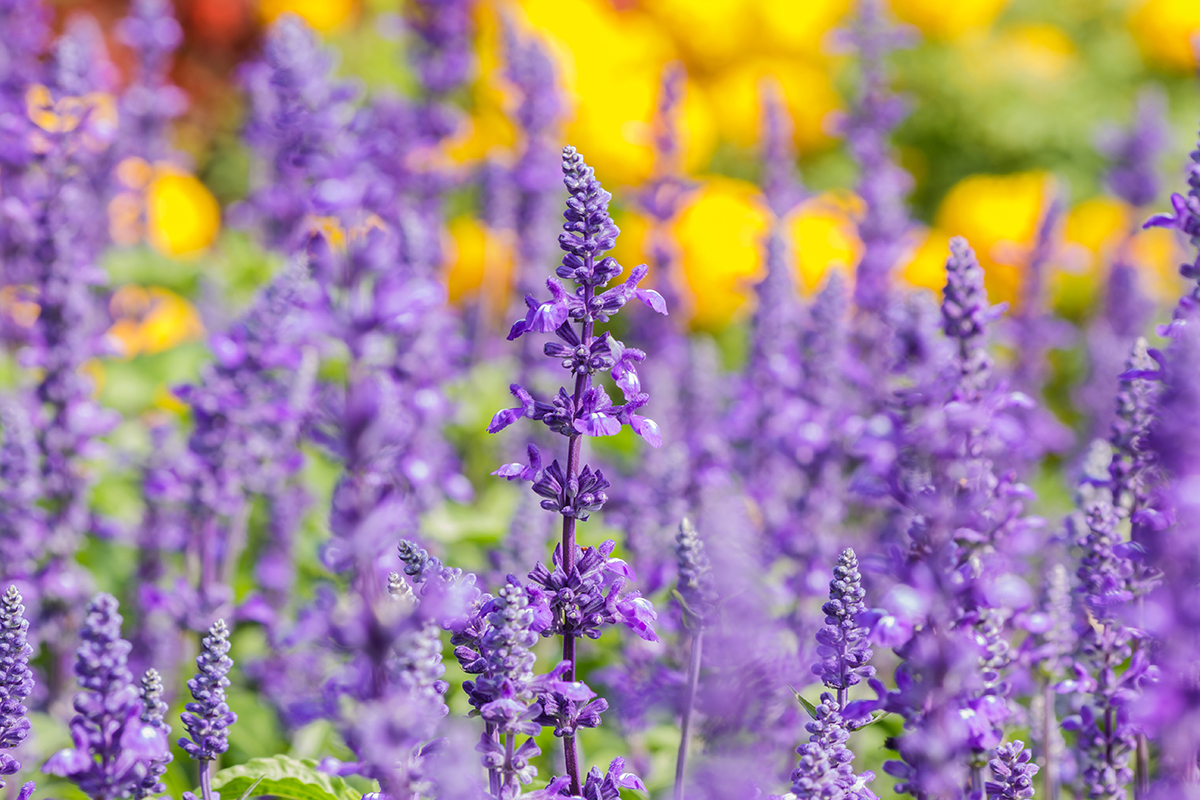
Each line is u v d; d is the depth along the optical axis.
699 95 16.27
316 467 8.95
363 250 2.98
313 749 5.88
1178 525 3.27
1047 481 9.98
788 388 7.72
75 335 7.13
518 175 9.95
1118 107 16.53
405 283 3.02
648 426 3.68
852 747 5.41
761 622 3.75
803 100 16.14
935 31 17.16
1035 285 9.94
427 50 10.40
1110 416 10.04
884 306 8.35
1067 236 14.24
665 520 6.63
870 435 3.67
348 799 4.79
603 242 3.66
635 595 3.79
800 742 4.87
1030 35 17.66
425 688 3.14
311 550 7.71
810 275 12.04
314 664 6.58
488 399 9.62
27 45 9.77
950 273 3.66
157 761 3.77
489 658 3.54
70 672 6.90
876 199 9.02
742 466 8.17
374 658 2.89
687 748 4.20
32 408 7.88
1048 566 6.39
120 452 8.15
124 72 17.20
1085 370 11.15
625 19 16.47
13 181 7.92
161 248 12.59
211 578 6.70
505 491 9.27
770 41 16.45
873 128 9.68
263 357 6.68
